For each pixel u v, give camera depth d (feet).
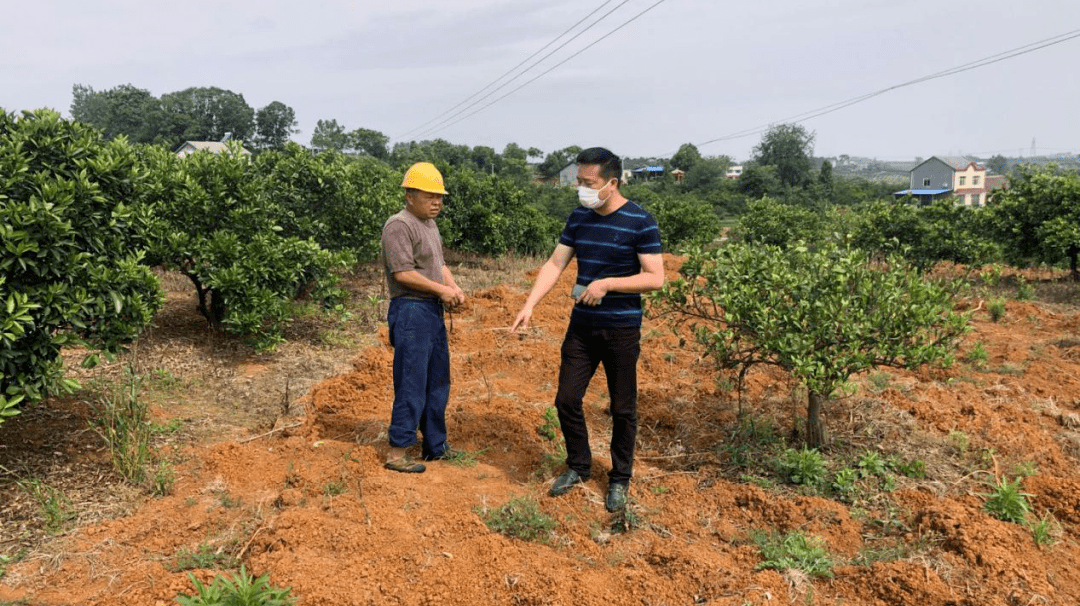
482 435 14.83
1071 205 38.96
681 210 73.77
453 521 10.91
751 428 14.35
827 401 15.78
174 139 362.53
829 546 10.53
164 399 16.17
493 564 9.76
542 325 24.23
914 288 12.44
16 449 12.81
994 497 11.28
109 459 12.76
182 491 12.00
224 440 14.24
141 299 13.74
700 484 12.79
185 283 28.27
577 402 12.10
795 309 12.69
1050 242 38.14
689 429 15.01
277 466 12.98
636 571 9.92
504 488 12.48
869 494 12.00
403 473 12.91
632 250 11.55
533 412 15.97
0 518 10.70
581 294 11.53
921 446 13.79
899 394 16.37
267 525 10.80
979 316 27.32
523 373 19.22
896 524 10.93
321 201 29.37
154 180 20.90
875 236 41.45
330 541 10.25
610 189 11.41
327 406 16.06
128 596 8.88
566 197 207.51
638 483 12.85
